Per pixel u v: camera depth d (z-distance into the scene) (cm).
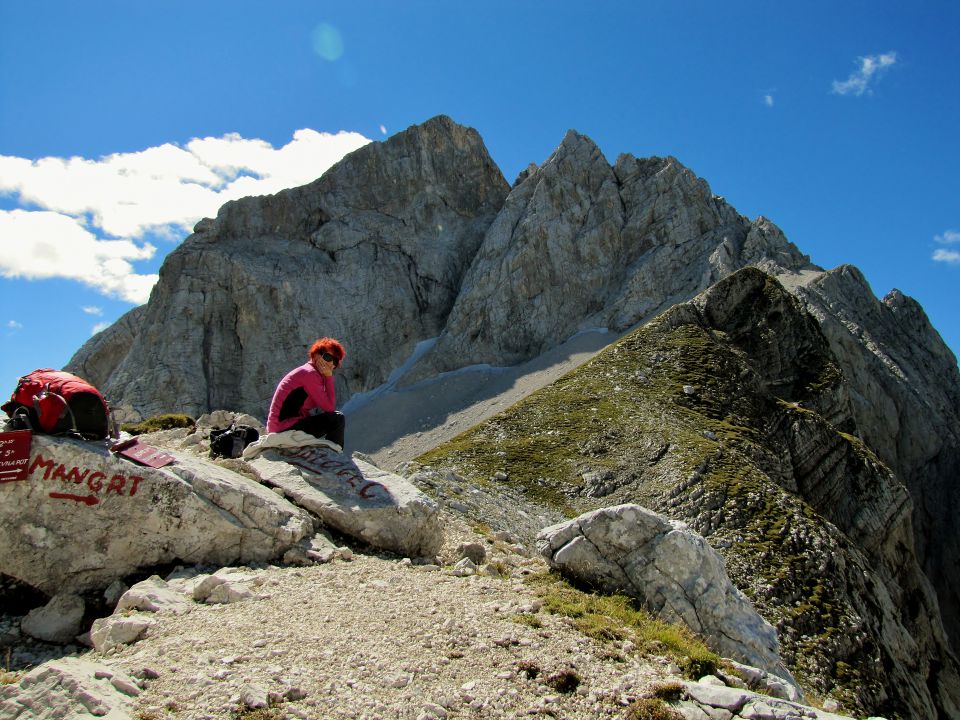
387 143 14988
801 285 10425
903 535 4956
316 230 14050
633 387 5438
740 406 5319
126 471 1237
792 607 3011
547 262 12562
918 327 10581
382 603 1105
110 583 1209
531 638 1008
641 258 12238
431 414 11188
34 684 798
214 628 995
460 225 14675
